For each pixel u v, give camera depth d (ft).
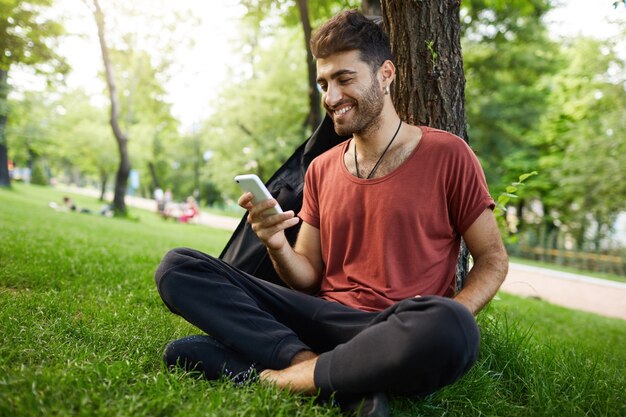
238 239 9.24
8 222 31.91
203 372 6.64
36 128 104.63
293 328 6.95
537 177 72.13
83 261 17.15
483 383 7.57
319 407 5.73
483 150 72.74
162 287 6.60
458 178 6.67
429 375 5.25
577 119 64.28
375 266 6.74
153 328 9.41
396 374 5.28
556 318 24.43
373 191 6.80
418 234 6.61
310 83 24.64
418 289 6.61
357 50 6.65
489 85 72.18
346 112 6.77
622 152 58.70
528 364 8.63
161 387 6.09
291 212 6.94
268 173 89.56
